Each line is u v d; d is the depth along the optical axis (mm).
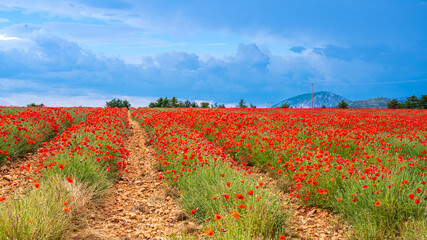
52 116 13867
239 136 10062
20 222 3482
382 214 4242
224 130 11594
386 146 8742
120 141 9062
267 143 8461
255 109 35094
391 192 4488
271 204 4328
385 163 7148
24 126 10086
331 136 9719
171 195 5980
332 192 5328
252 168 8188
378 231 3982
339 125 16109
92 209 5070
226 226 3691
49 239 3570
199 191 5383
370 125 15438
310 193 5562
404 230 3898
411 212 4121
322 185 5465
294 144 8344
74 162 6055
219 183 5207
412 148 8945
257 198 4238
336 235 4301
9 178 6457
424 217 4094
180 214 4957
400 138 10258
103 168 6598
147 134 14094
